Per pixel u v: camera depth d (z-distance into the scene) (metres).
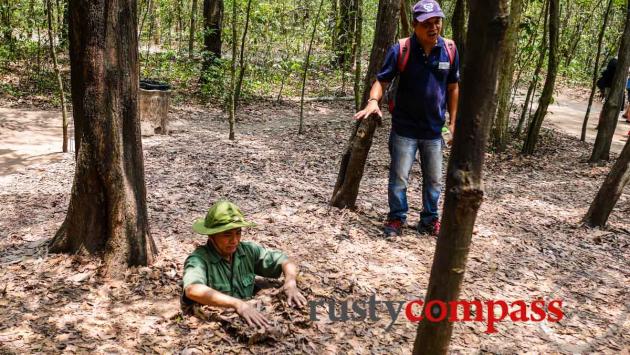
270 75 15.12
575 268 4.58
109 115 3.62
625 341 3.49
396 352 3.15
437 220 4.95
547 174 8.25
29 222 4.87
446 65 4.49
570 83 20.25
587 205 6.55
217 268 3.47
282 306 3.39
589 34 19.41
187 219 5.00
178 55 15.74
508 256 4.69
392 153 4.78
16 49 13.83
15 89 11.77
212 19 13.70
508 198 6.63
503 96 9.23
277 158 7.89
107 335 3.12
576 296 4.07
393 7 4.87
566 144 10.66
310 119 11.62
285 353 3.03
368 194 6.27
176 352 2.98
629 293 4.18
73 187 3.82
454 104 4.72
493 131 9.49
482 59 1.82
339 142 9.38
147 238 3.93
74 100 3.68
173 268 3.91
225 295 3.26
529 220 5.79
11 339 3.04
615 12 17.58
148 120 8.96
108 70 3.60
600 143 9.08
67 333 3.12
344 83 14.99
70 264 3.82
